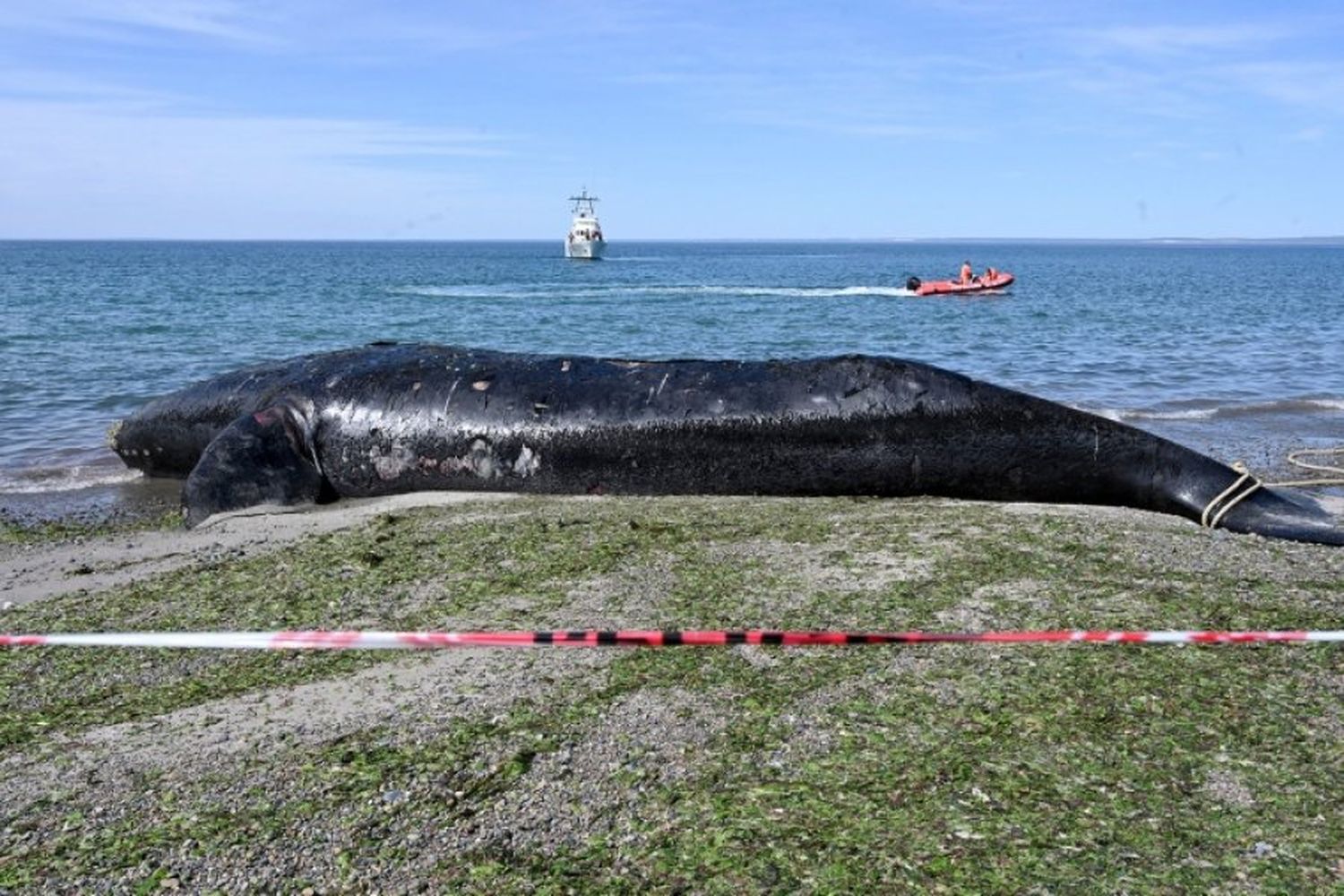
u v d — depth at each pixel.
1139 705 4.77
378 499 9.77
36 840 3.98
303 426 10.11
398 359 10.44
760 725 4.65
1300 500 9.68
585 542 7.45
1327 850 3.74
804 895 3.54
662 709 4.82
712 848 3.79
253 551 7.82
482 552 7.29
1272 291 57.31
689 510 8.64
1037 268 110.75
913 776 4.22
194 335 27.80
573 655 5.45
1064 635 5.44
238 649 5.75
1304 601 6.21
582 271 86.38
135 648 5.80
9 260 117.06
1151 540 7.46
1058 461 8.96
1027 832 3.84
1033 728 4.57
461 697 5.02
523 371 10.04
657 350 25.91
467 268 94.81
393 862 3.79
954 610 6.00
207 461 9.53
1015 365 22.00
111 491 11.03
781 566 6.84
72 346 24.33
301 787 4.27
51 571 7.72
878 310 39.47
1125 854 3.72
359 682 5.25
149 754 4.61
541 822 3.99
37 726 4.92
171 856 3.86
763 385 9.49
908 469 9.20
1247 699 4.83
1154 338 28.11
